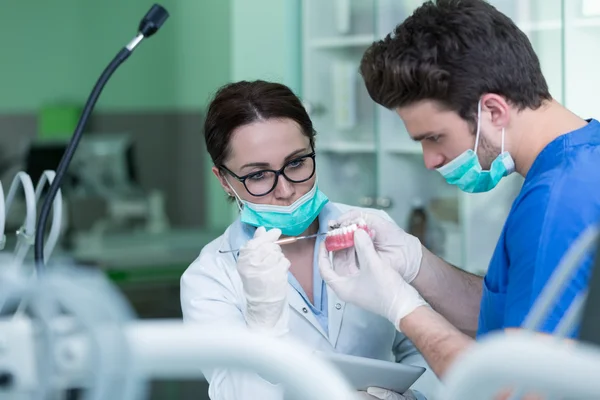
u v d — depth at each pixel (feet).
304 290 5.67
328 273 4.75
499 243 4.27
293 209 5.38
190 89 21.04
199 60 20.81
